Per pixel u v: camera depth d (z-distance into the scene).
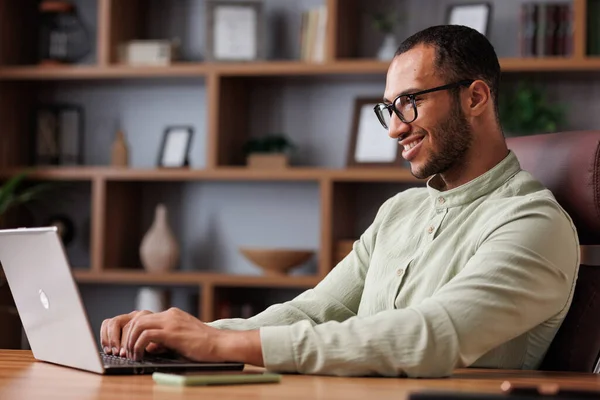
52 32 4.66
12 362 1.77
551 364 1.94
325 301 2.19
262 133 4.68
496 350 1.81
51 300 1.61
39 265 1.60
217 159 4.42
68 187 4.87
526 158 2.16
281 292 4.64
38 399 1.24
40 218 4.88
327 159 4.60
